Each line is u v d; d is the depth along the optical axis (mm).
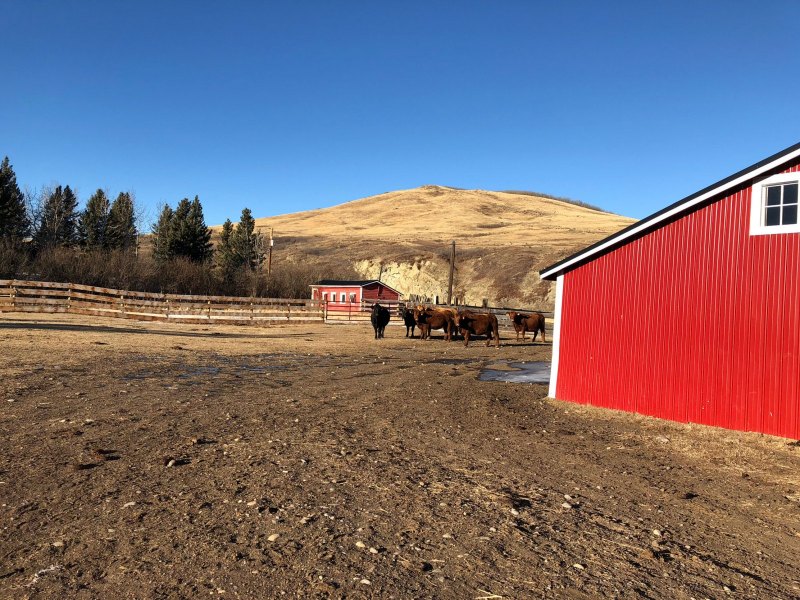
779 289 10023
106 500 5430
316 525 5043
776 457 8570
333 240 113250
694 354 11039
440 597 3896
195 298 34594
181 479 6141
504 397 13211
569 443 9109
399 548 4664
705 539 5281
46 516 5004
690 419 11000
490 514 5543
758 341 10211
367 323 40312
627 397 12039
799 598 4180
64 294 31109
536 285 73438
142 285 46906
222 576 4051
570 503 6059
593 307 12820
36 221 61688
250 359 18094
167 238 69062
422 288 81375
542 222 132875
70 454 6824
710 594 4164
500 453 8133
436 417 10422
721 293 10742
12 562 4152
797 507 6332
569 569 4441
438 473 6887
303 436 8320
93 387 11336
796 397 9719
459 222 136250
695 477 7445
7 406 9156
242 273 58844
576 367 13008
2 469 6168
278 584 3973
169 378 13195
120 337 22250
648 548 4949
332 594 3861
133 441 7543
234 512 5266
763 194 10305
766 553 5027
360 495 5902
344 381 14266
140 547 4469
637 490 6730
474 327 26516
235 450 7379
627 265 12266
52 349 16750
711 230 10977
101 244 61094
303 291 59750
